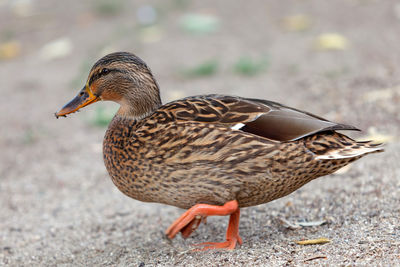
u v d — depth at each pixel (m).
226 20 19.56
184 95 13.76
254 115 6.50
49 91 15.69
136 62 7.32
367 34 16.23
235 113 6.55
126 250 7.69
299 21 17.98
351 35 16.38
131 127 7.10
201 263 6.45
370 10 18.56
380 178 8.40
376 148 6.30
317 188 8.63
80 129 13.39
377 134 10.05
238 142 6.32
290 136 6.30
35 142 12.79
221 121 6.51
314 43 16.05
